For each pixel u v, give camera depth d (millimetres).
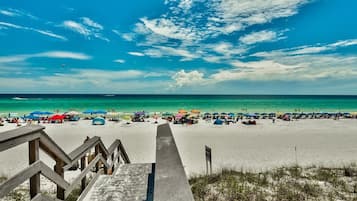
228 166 10633
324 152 14102
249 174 6621
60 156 2709
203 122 32625
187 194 1289
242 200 4508
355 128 26547
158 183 1429
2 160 11867
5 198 4504
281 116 38656
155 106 71562
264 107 71812
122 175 4812
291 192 4867
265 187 5281
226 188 5137
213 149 15273
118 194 3799
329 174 6449
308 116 41625
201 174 8055
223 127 27438
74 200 4266
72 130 24609
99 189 4000
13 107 62156
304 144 16922
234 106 74500
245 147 15922
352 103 85062
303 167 8008
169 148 2246
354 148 15336
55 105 68938
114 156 5480
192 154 13820
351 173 6414
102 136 20797
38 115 35812
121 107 67250
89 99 97125
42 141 2270
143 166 5605
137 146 16344
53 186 6176
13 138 1714
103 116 40750
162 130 3277
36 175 2168
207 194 4824
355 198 4617
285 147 15820
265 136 20922
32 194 2154
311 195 4793
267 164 11117
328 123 31922
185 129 25797
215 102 88500
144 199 3619
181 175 1547
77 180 3260
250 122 30797
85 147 3607
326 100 103500
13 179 1751
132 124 30047
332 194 4832
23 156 12680
